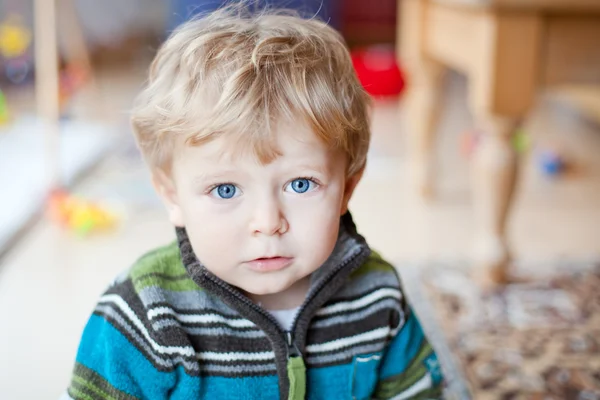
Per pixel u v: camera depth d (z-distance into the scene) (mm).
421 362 867
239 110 680
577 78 1440
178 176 737
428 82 2066
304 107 696
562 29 1416
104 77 3631
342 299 819
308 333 799
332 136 711
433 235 1877
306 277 811
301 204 713
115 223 1942
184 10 3199
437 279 1599
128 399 746
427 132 2107
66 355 1324
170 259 809
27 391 1213
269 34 756
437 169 2385
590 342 1341
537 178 2299
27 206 2000
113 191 2160
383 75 3291
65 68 3184
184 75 729
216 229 715
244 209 711
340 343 807
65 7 3062
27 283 1606
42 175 2211
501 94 1438
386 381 854
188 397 754
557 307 1476
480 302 1493
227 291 752
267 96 692
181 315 767
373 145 2639
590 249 1781
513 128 1487
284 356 768
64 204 1948
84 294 1561
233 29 767
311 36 770
